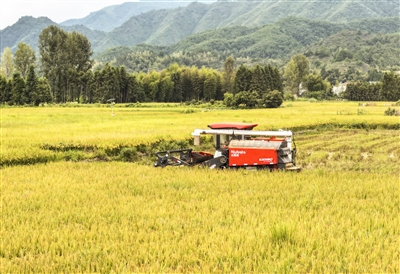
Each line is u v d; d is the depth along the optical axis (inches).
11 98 3978.8
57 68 4766.2
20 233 354.0
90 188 553.9
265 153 634.8
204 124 1648.6
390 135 1457.9
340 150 1071.0
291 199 468.8
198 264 293.4
